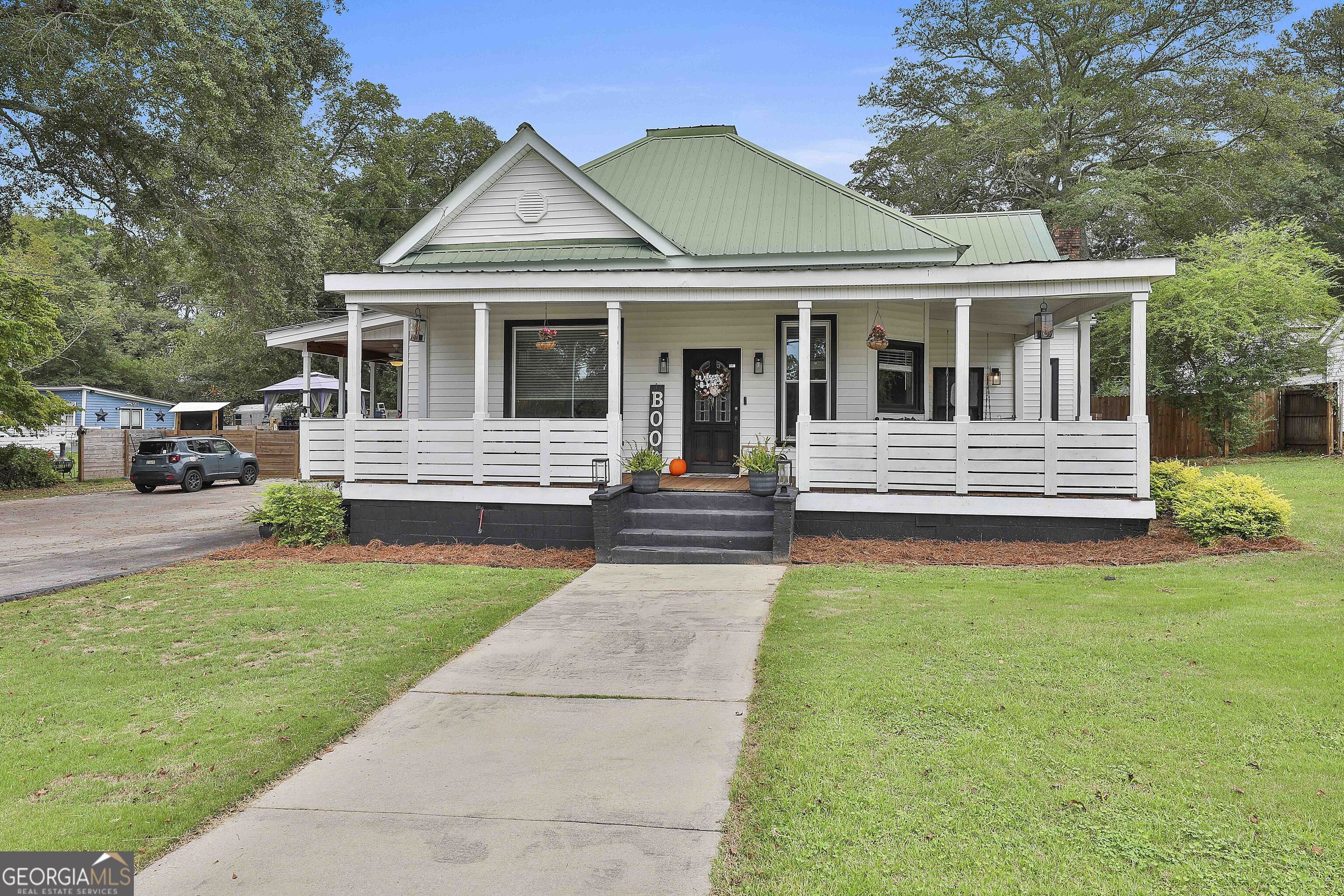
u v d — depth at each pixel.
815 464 10.78
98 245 42.91
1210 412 19.81
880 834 3.56
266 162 18.77
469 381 13.70
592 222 13.10
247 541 13.29
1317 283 19.03
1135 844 3.40
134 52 14.98
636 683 5.80
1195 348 19.72
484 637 7.10
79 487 24.81
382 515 11.64
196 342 41.19
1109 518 10.02
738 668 6.04
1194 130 27.38
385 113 33.97
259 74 17.05
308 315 25.88
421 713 5.34
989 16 28.75
